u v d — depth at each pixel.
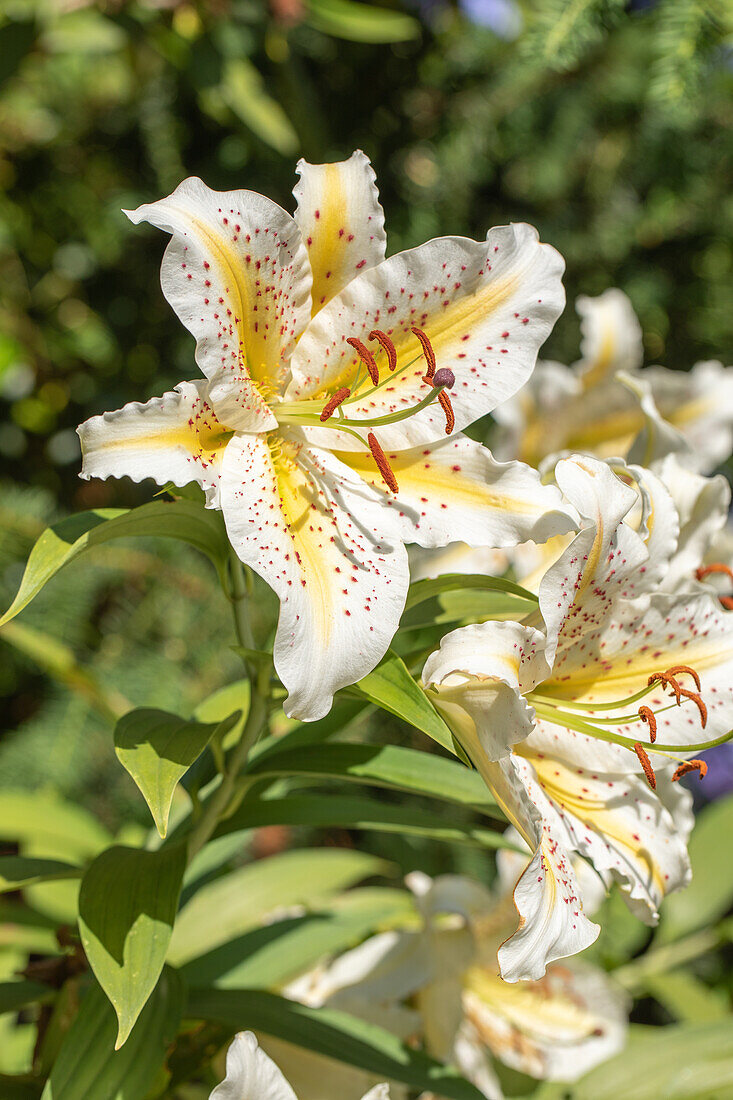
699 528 0.86
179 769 0.75
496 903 0.97
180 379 1.68
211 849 0.96
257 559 0.73
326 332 0.78
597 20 1.05
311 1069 0.89
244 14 1.40
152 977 0.75
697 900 1.23
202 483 0.73
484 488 0.77
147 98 1.61
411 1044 0.95
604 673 0.82
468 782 0.82
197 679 1.52
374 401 0.79
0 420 1.73
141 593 1.54
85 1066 0.77
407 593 0.76
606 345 0.97
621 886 0.80
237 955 0.93
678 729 0.82
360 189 0.77
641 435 0.90
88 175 1.73
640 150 1.61
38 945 1.06
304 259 0.76
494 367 0.78
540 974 0.72
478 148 1.61
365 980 0.93
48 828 1.11
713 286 1.74
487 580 0.78
